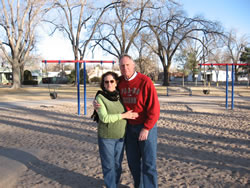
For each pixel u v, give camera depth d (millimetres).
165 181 3238
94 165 3871
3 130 6719
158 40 29891
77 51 29797
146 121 2564
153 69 44188
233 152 4504
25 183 3227
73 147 4934
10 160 4152
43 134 6180
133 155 2803
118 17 27484
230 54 49562
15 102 14172
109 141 2701
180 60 34281
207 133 6082
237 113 9484
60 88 27719
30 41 27828
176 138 5598
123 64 2625
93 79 46125
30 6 25750
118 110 2670
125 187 3086
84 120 8219
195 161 4035
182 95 18844
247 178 3309
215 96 17844
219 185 3100
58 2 27078
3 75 46781
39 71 48375
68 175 3480
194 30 29812
